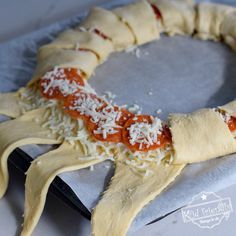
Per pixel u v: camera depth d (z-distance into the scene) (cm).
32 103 73
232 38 83
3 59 82
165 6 86
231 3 94
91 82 77
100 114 66
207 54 82
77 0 104
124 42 83
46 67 74
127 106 72
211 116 65
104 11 86
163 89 76
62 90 70
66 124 67
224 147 63
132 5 87
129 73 79
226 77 78
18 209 64
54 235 60
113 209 56
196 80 77
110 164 63
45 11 102
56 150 64
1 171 64
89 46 78
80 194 59
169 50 83
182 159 62
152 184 60
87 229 61
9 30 98
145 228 60
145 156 63
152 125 64
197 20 86
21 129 68
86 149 64
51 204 63
